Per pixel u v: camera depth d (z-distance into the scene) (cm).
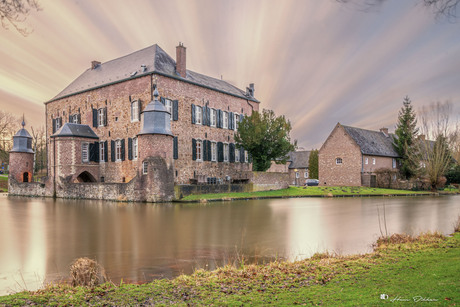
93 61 4247
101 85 3641
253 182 3466
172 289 648
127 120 3422
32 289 730
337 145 4819
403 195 3716
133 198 2758
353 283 648
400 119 5300
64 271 866
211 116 3822
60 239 1248
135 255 1013
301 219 1728
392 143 5462
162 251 1061
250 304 551
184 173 3450
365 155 4719
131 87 3394
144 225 1546
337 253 1023
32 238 1267
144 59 3534
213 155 3838
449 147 4347
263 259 968
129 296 607
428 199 3145
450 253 884
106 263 930
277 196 3191
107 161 3606
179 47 3534
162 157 2731
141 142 2769
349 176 4697
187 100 3525
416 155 4756
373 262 828
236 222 1628
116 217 1802
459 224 1377
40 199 3083
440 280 614
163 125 2789
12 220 1719
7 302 568
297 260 936
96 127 3722
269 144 3594
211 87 3797
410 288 579
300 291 614
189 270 863
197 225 1542
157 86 3238
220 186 3122
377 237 1266
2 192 4238
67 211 2084
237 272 773
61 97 4122
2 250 1083
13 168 3997
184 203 2581
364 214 1930
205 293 620
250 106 4403
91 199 3028
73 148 3462
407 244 1040
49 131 4356
